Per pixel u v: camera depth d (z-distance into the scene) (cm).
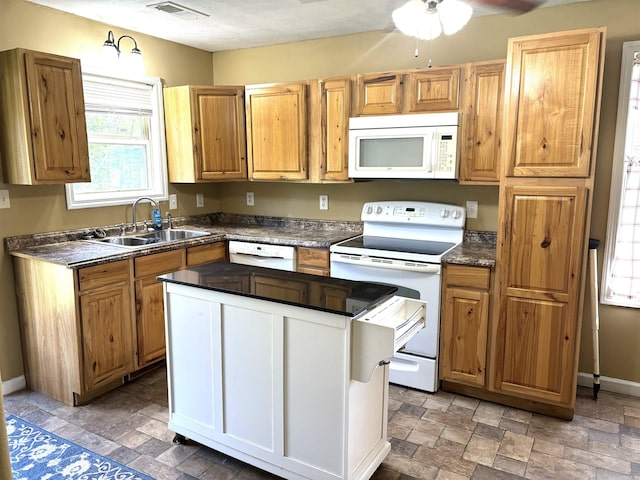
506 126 258
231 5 295
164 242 328
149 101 375
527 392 272
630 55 274
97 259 274
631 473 220
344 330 179
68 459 229
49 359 287
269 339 198
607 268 294
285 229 399
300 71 389
